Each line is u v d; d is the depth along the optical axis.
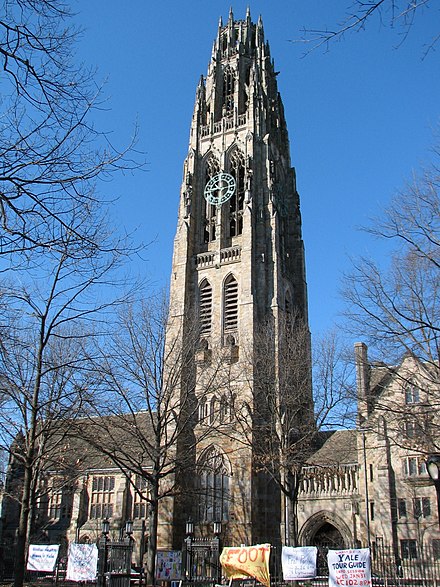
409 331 33.53
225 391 79.81
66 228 17.30
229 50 123.00
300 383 61.59
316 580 47.59
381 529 59.59
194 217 105.38
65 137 16.36
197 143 112.25
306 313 103.12
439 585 42.06
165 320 55.88
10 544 94.19
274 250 96.31
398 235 33.28
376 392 54.66
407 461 61.03
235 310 93.19
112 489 94.00
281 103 128.12
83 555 40.34
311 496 69.81
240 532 75.44
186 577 50.41
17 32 14.51
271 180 103.00
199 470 71.81
